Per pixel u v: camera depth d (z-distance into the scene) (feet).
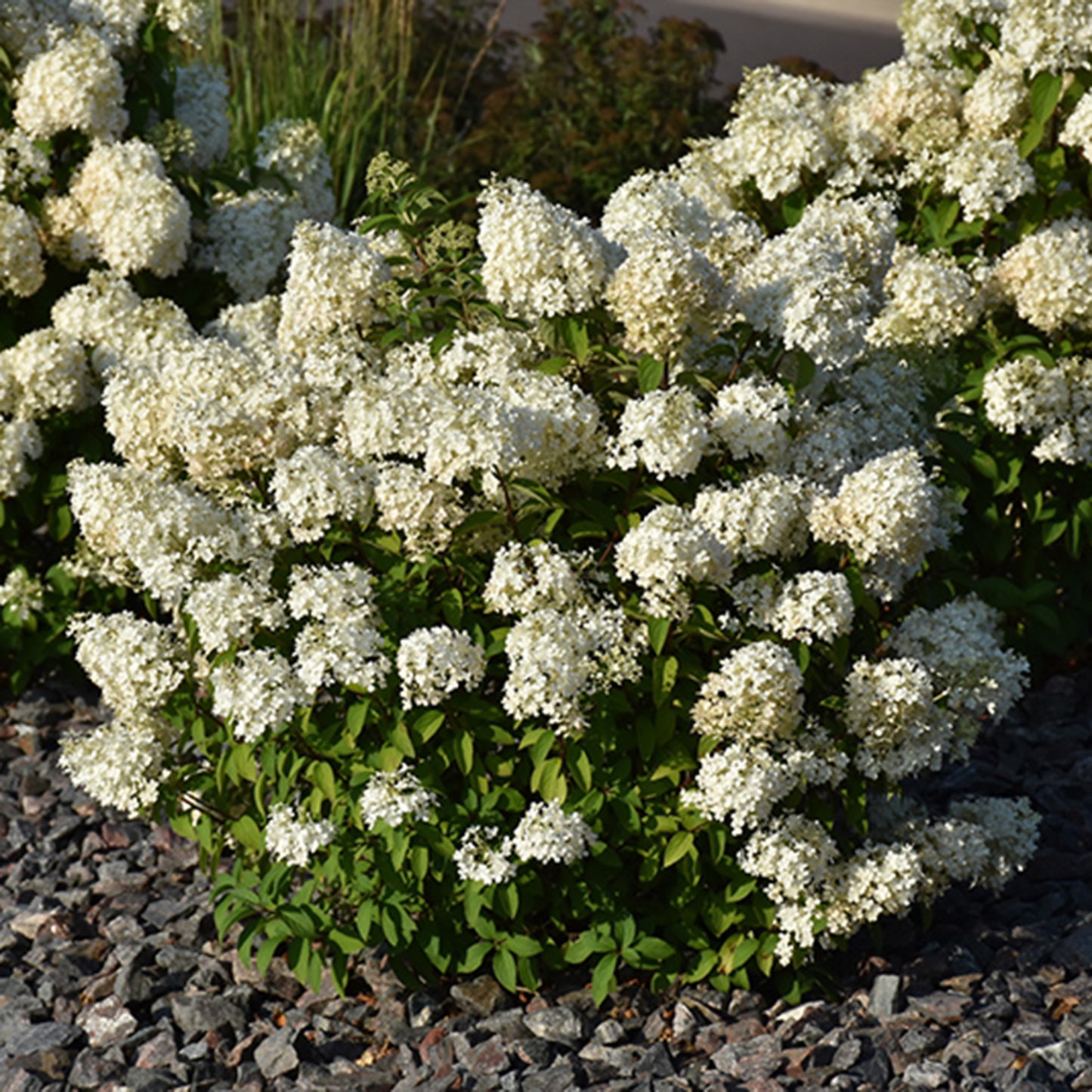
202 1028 12.55
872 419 13.84
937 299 15.84
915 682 11.55
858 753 11.89
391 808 11.18
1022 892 13.91
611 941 11.87
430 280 13.55
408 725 11.54
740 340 12.55
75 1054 12.47
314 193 22.89
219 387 12.96
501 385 12.05
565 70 38.47
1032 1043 11.30
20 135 18.47
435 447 11.09
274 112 31.63
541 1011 12.09
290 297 13.26
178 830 12.95
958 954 12.53
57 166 19.26
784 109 17.76
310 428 12.53
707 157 18.22
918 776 16.24
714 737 11.51
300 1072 11.93
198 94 21.13
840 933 11.94
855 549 11.64
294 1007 12.79
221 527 11.92
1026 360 15.79
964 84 18.85
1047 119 17.22
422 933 12.11
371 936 12.19
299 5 34.81
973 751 16.94
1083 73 17.28
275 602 11.64
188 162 20.67
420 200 13.79
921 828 13.03
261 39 32.83
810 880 11.62
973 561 18.07
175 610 12.90
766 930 12.15
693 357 13.04
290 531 12.22
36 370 17.29
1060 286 15.90
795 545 11.95
